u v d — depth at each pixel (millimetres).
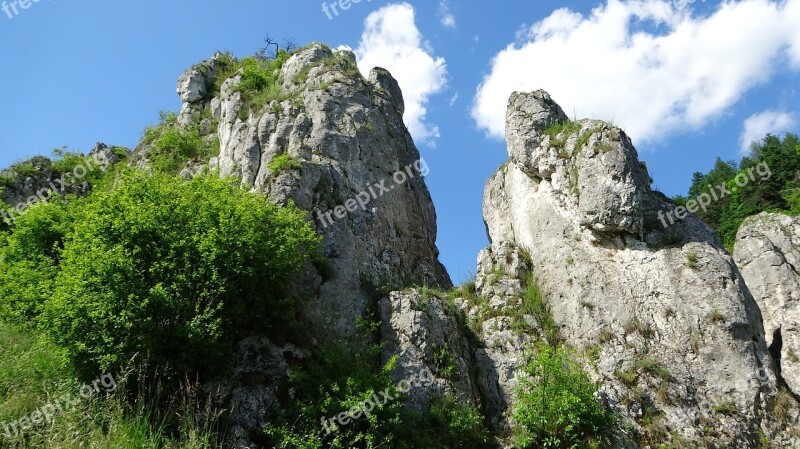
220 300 14336
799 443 14867
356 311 17562
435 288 21734
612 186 18250
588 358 16641
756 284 20219
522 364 16922
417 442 14031
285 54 29875
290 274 16766
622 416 15266
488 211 22656
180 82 34219
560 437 14719
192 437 11352
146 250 14273
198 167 27453
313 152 22031
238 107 25578
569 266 18359
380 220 21641
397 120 26844
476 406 15977
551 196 19766
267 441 13664
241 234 15039
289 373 14734
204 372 14000
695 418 15156
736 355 15891
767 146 48781
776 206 38812
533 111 21281
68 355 13008
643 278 17453
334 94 24500
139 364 12859
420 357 16188
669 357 16188
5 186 30828
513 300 18656
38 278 16750
